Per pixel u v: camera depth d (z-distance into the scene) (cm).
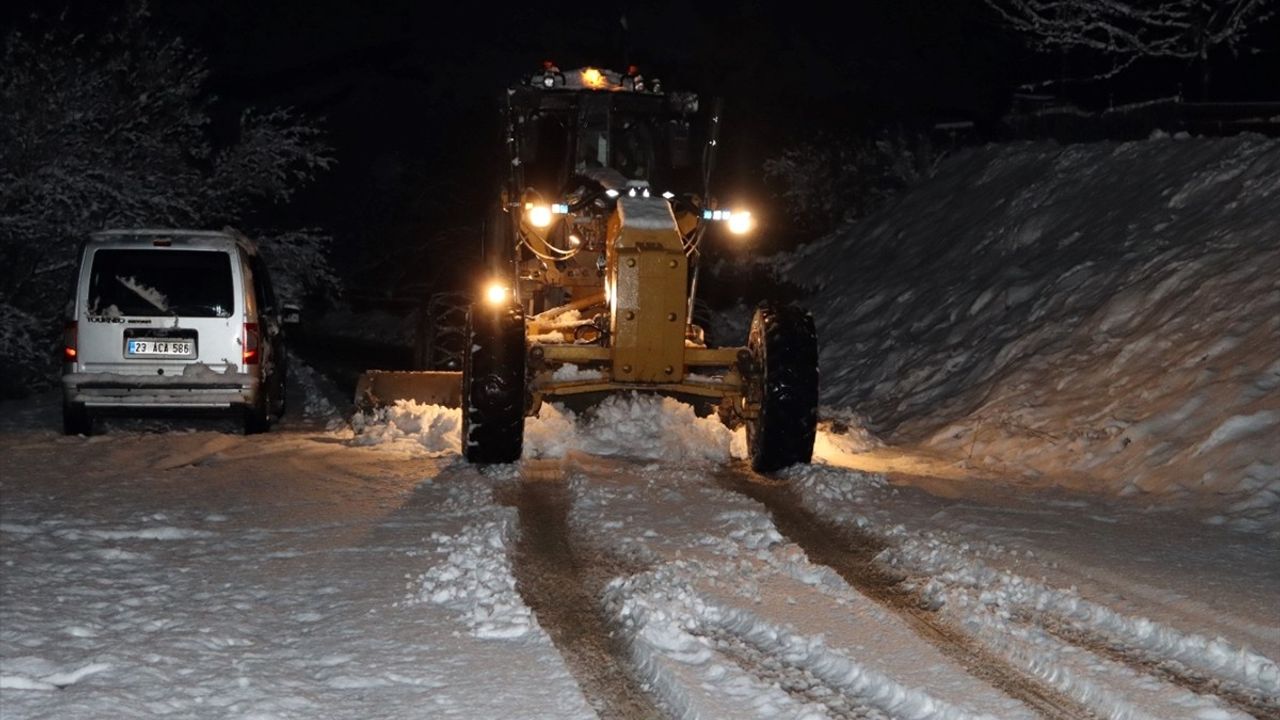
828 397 1489
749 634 580
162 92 1870
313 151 1961
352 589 645
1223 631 570
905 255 1877
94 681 508
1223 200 1380
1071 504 859
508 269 1143
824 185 2258
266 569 685
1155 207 1470
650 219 964
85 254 1180
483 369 952
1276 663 523
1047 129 2000
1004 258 1630
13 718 468
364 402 1203
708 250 2208
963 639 577
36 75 1727
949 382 1351
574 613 618
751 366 987
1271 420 915
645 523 777
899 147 2259
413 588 644
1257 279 1141
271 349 1294
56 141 1691
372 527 782
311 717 478
